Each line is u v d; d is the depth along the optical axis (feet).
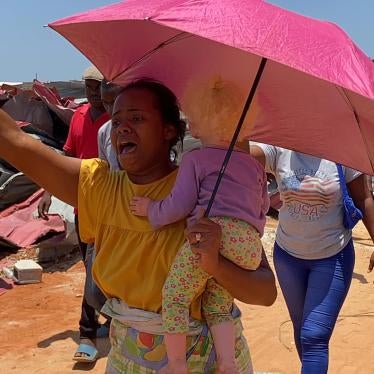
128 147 8.73
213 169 8.54
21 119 43.91
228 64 9.04
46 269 32.68
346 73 6.97
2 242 34.22
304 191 14.14
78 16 7.66
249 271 8.55
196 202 8.50
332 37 7.34
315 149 9.54
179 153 9.44
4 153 8.91
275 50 6.73
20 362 20.95
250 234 8.44
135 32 9.00
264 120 9.40
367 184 14.58
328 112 8.98
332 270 14.17
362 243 40.93
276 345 22.62
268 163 14.69
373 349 22.18
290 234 14.53
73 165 9.11
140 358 8.51
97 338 22.15
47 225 35.37
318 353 13.71
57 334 23.53
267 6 7.32
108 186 8.96
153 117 8.66
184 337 8.29
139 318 8.49
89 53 9.20
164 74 9.38
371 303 27.48
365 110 8.53
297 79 8.79
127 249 8.65
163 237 8.54
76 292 28.89
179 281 8.25
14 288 29.43
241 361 8.93
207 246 7.91
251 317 25.53
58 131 44.39
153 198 8.81
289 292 14.78
